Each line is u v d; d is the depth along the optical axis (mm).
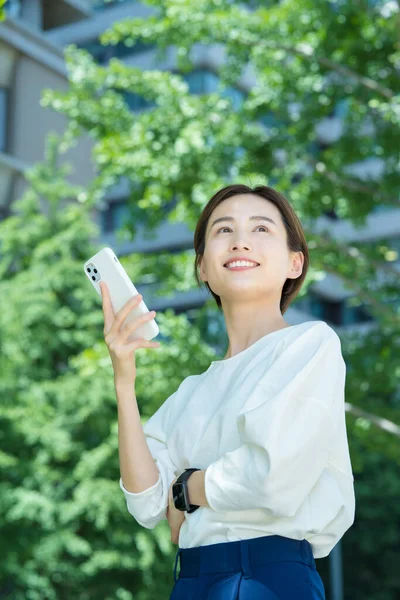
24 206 18844
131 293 2260
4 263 18281
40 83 23922
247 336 2346
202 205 11172
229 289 2316
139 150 11922
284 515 2002
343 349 12508
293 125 12438
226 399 2213
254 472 1998
